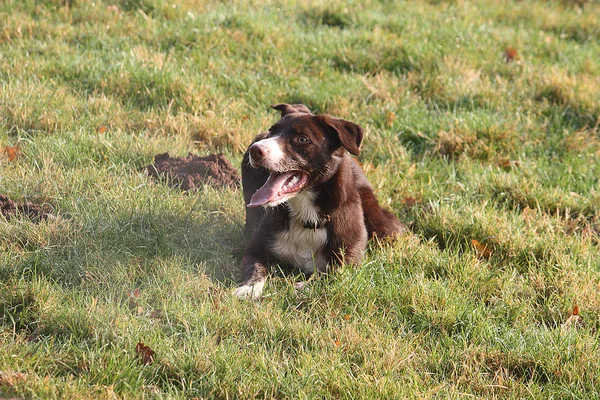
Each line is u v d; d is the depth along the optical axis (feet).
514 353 18.53
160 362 16.75
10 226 21.31
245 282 20.76
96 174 25.26
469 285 21.77
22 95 30.12
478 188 28.76
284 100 34.73
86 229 21.71
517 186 28.73
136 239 21.67
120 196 23.85
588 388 17.66
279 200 20.43
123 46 36.70
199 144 29.99
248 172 24.04
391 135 32.07
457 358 18.31
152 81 33.27
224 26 40.98
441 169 30.27
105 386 15.60
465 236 24.85
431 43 40.81
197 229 22.82
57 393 15.20
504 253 24.32
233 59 37.63
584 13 53.52
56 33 37.63
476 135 32.30
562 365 18.12
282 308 19.84
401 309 20.25
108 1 42.06
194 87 33.37
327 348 18.04
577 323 20.53
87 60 34.37
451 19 47.29
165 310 18.47
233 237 23.44
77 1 41.19
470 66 38.93
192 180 25.91
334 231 21.94
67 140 27.66
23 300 18.26
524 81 38.17
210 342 17.35
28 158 26.02
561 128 34.27
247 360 17.11
